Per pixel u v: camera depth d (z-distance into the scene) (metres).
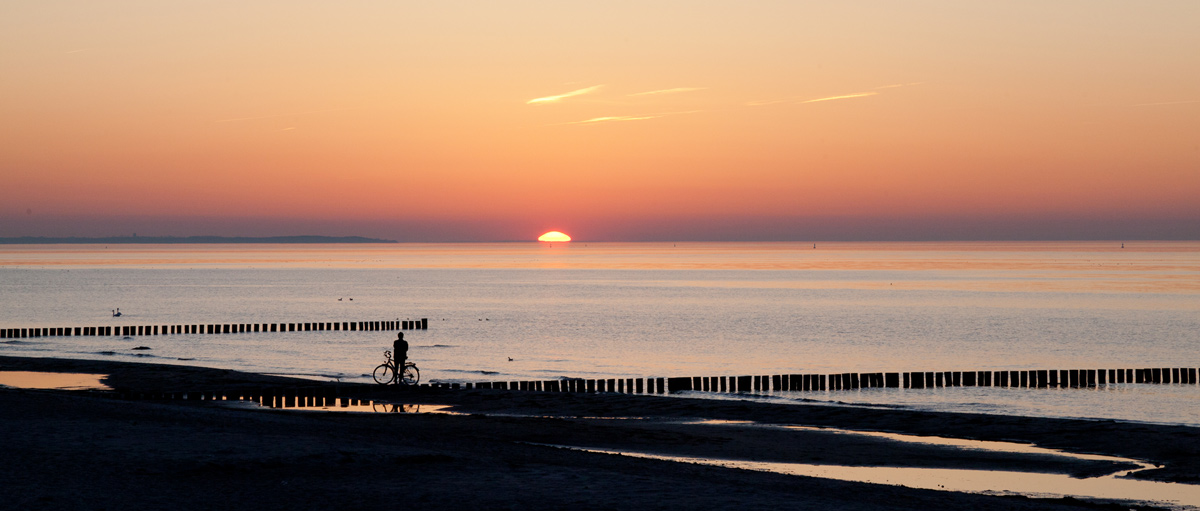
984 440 26.83
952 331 82.31
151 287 159.12
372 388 37.72
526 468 18.25
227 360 58.34
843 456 24.38
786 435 27.55
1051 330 83.44
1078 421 29.92
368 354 62.84
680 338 76.00
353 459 18.03
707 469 19.97
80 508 13.56
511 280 189.75
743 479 18.55
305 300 126.94
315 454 18.19
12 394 26.30
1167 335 79.19
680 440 26.41
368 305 116.62
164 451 17.88
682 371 55.84
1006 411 39.88
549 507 14.81
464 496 15.41
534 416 30.78
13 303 117.06
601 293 141.50
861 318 95.81
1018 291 142.88
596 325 87.56
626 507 14.92
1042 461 23.83
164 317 97.44
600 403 34.31
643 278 196.62
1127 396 44.59
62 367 45.22
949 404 41.62
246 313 103.62
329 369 53.78
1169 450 25.03
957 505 17.03
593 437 26.55
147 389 37.53
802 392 45.03
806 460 23.80
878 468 22.89
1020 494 20.06
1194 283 165.00
